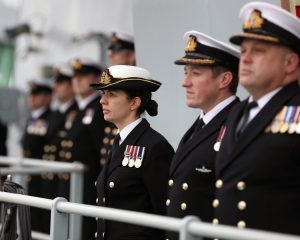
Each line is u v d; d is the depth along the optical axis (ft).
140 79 17.83
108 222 17.62
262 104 14.21
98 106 30.19
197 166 16.10
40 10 40.27
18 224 19.95
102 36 35.37
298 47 13.93
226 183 14.17
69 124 33.65
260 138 13.89
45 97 38.17
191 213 16.03
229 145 14.34
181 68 22.27
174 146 22.27
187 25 22.24
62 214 16.44
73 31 37.40
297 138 13.51
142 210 17.47
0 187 19.60
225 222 13.99
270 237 11.46
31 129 37.88
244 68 14.01
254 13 14.06
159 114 22.67
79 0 36.78
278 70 13.87
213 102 16.67
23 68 42.83
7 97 43.75
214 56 16.44
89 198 29.35
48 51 39.81
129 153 17.78
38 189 34.32
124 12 33.35
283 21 13.80
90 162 29.63
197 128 16.78
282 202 13.48
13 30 41.42
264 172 13.61
